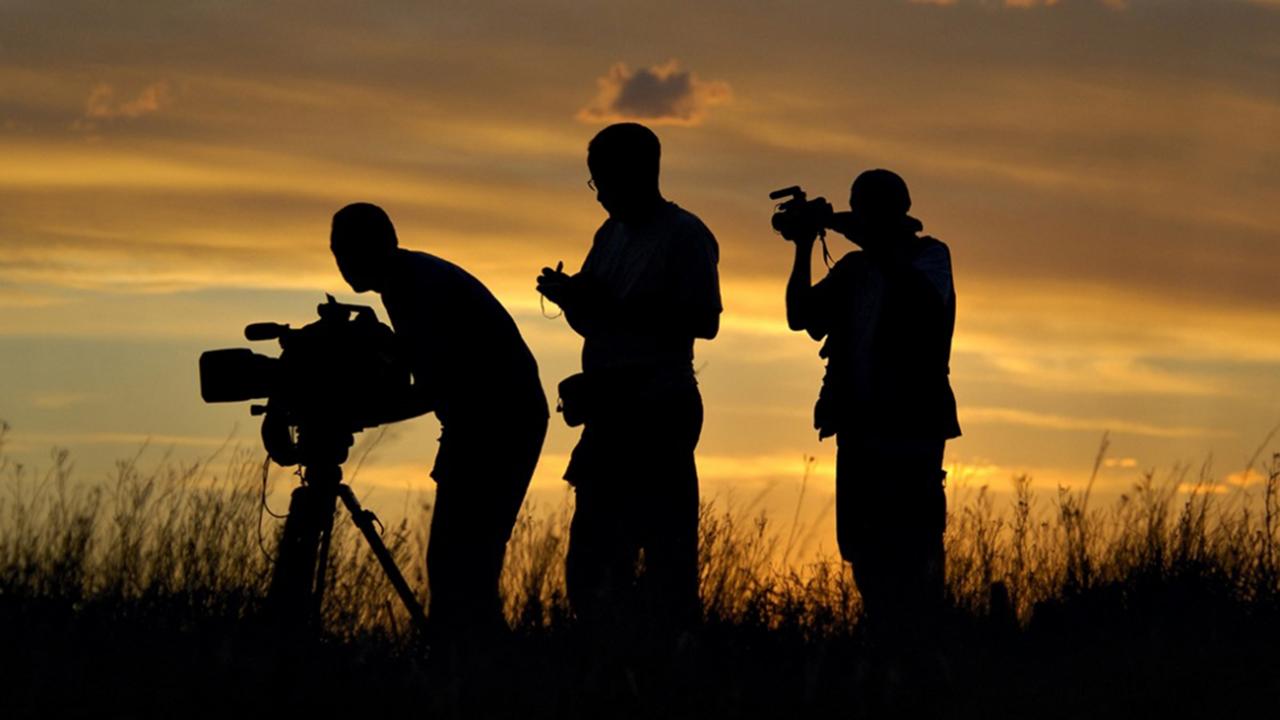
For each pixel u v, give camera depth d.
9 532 10.41
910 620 10.15
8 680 8.45
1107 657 9.71
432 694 8.38
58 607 9.80
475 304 10.70
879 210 11.42
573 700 8.55
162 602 10.00
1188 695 9.07
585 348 11.42
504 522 10.64
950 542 11.91
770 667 9.42
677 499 11.12
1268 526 12.26
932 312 11.24
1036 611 11.28
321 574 10.20
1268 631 10.33
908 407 11.20
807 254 11.71
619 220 11.29
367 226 10.52
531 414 10.75
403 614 10.61
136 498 10.75
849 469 11.31
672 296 11.10
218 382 10.15
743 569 10.93
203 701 8.44
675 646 9.23
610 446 11.16
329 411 10.21
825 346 11.68
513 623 10.38
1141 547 11.80
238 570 10.51
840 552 11.37
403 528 11.16
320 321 10.38
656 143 11.22
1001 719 8.75
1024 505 12.24
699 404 11.34
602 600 9.71
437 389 10.62
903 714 8.79
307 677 8.72
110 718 8.20
